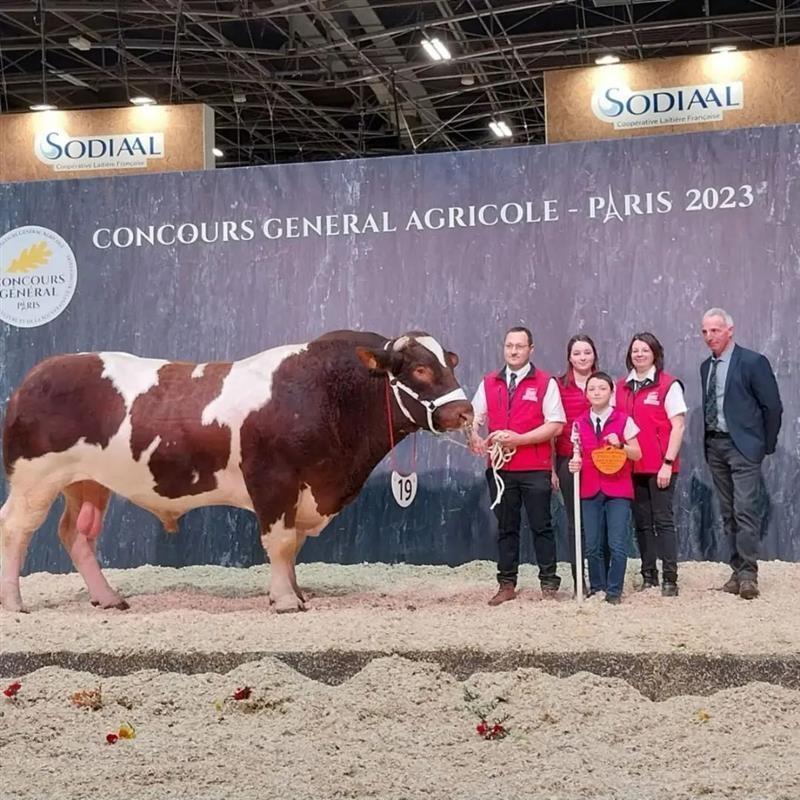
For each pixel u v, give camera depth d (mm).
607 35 17016
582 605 6855
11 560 7520
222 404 7270
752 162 9086
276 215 9719
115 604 7648
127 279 9891
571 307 9312
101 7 15250
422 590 8164
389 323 9555
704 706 5266
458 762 4703
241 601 7926
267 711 5418
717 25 16719
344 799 4262
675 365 9164
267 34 17516
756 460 7457
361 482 7418
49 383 7492
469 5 16141
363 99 20281
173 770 4570
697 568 8742
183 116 13625
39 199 10008
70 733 5160
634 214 9242
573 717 5168
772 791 4223
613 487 7375
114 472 7410
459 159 9477
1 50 17281
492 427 7570
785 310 9016
